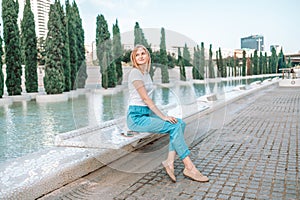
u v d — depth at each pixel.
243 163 3.01
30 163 2.70
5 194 2.05
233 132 4.52
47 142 4.54
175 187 2.44
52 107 9.27
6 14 12.21
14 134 5.14
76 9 16.62
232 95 9.68
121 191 2.39
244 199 2.17
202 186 2.44
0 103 10.24
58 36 12.09
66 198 2.28
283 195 2.22
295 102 8.55
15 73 12.41
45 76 12.09
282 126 4.96
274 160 3.09
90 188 2.47
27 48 13.96
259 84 16.31
